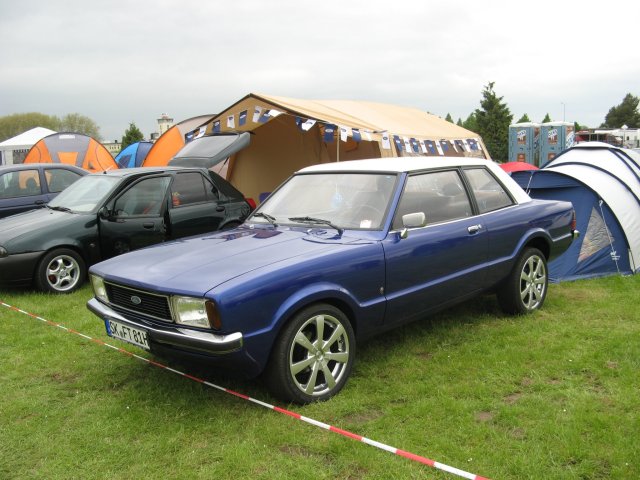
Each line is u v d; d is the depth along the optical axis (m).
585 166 7.78
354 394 3.94
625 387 3.89
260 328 3.52
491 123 47.28
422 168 4.85
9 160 24.30
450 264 4.71
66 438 3.48
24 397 4.10
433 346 4.86
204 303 3.40
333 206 4.70
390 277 4.24
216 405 3.84
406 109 14.90
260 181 13.66
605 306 5.92
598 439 3.22
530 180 7.72
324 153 13.12
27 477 3.08
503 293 5.52
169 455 3.24
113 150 65.56
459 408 3.64
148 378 4.37
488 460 3.06
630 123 77.69
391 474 2.96
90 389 4.23
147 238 7.75
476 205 5.14
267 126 13.18
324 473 3.00
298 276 3.68
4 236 7.00
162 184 8.02
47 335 5.48
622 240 7.29
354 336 4.10
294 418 3.60
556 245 5.90
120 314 4.02
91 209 7.52
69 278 7.31
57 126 67.06
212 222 8.34
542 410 3.62
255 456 3.19
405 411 3.65
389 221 4.35
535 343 4.84
